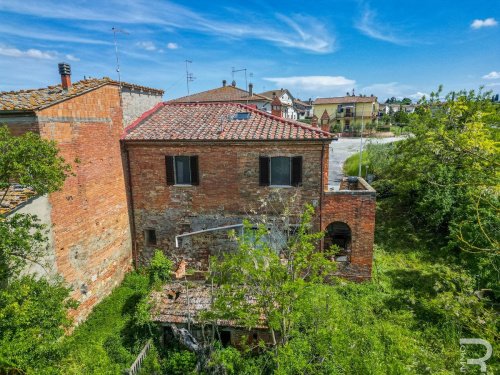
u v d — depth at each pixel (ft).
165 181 46.42
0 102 33.35
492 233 34.37
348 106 206.39
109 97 42.96
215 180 45.14
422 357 27.55
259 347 33.60
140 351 33.76
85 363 29.40
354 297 40.68
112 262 44.62
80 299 38.27
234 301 28.53
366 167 84.48
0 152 21.62
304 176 43.11
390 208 68.08
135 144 45.75
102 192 41.86
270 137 41.96
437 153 29.76
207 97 152.97
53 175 23.62
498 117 40.37
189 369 31.37
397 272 47.42
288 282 26.08
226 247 46.73
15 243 21.99
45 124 32.32
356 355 25.90
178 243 47.88
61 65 37.81
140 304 37.37
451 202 52.08
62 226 34.91
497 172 23.95
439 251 52.49
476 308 31.12
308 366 25.48
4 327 20.16
